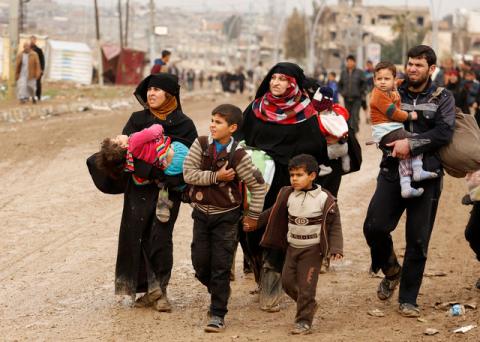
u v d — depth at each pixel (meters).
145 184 7.96
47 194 14.11
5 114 25.36
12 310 8.12
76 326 7.63
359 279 9.38
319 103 8.60
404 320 7.75
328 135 8.40
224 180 7.39
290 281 7.35
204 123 28.64
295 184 7.22
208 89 70.25
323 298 8.59
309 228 7.23
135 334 7.39
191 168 7.48
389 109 7.61
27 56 29.23
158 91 8.00
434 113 7.62
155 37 42.00
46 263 9.83
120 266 8.08
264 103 8.30
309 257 7.27
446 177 17.36
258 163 8.08
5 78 44.91
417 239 7.73
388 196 7.78
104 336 7.34
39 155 18.42
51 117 27.33
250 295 8.73
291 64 8.22
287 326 7.64
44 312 8.06
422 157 7.65
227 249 7.49
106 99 35.25
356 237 11.48
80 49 52.62
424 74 7.65
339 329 7.53
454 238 11.45
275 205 7.40
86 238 11.09
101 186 8.16
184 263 9.99
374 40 123.94
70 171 16.52
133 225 7.98
